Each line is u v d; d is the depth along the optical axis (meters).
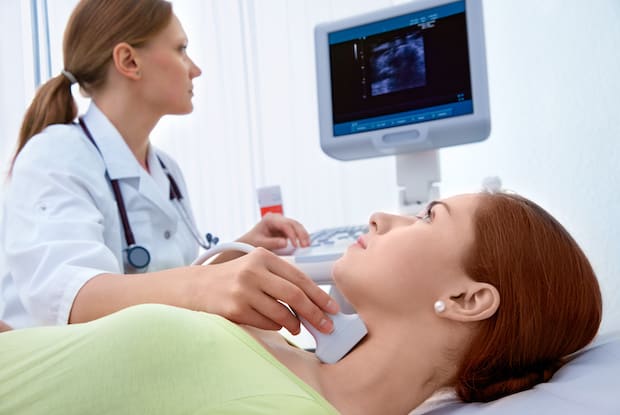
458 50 1.18
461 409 0.68
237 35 2.06
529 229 0.71
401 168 1.32
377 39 1.28
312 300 0.67
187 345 0.54
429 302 0.69
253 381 0.52
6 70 1.91
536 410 0.58
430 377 0.71
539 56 1.51
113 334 0.55
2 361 0.58
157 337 0.54
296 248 1.17
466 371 0.70
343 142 1.29
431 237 0.71
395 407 0.69
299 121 1.99
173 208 1.23
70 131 1.13
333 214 1.95
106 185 1.11
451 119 1.17
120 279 0.78
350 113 1.29
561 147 1.47
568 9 1.45
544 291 0.69
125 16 1.19
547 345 0.70
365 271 0.71
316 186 1.97
